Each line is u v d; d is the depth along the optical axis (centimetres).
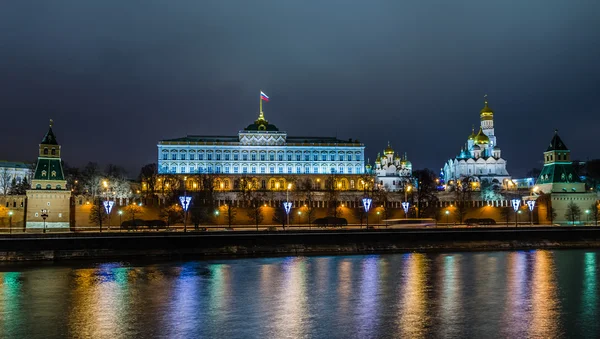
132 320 7462
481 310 8031
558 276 10694
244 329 7075
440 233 15312
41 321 7394
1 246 12281
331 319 7550
